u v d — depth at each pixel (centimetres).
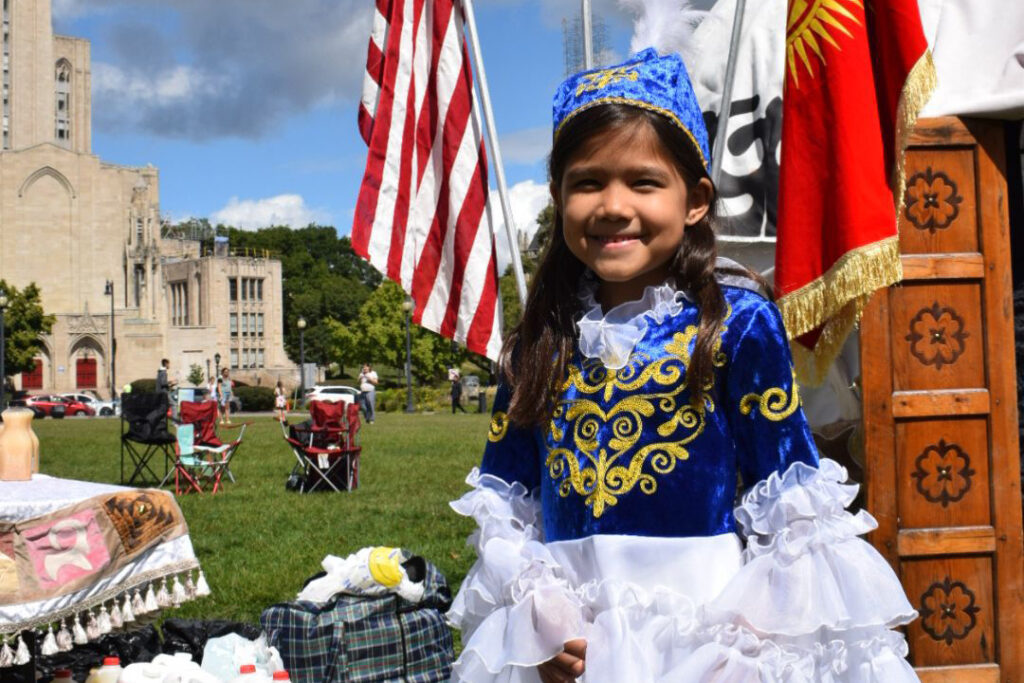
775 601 174
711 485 186
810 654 177
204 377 8712
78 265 8638
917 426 354
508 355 220
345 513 995
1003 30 353
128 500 377
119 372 8431
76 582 354
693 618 179
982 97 349
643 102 191
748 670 170
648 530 186
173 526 390
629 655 174
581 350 201
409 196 545
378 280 13700
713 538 186
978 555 354
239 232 13525
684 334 193
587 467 194
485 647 188
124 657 405
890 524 350
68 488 383
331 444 1233
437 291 538
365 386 2886
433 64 544
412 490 1186
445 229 539
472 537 215
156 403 1271
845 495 180
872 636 179
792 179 321
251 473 1461
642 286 204
